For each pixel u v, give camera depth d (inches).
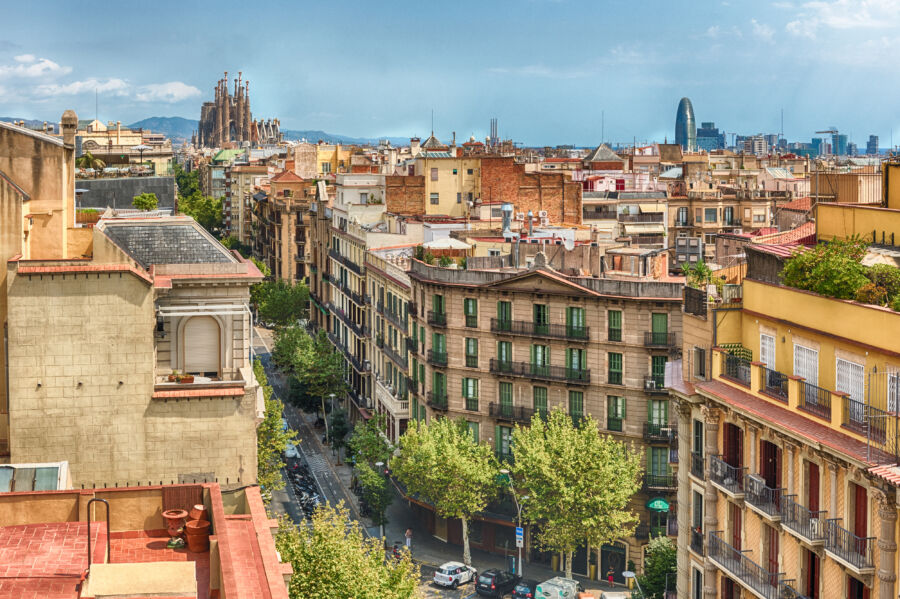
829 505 1790.1
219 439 2012.8
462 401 4296.3
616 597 3508.9
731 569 2069.4
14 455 1951.3
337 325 6628.9
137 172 6067.9
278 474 4168.3
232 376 2176.4
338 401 6225.4
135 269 1985.7
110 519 1700.3
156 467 1996.8
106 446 1978.3
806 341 1929.1
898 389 1628.9
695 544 2247.8
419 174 6653.5
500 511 4148.6
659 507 3740.2
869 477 1649.9
